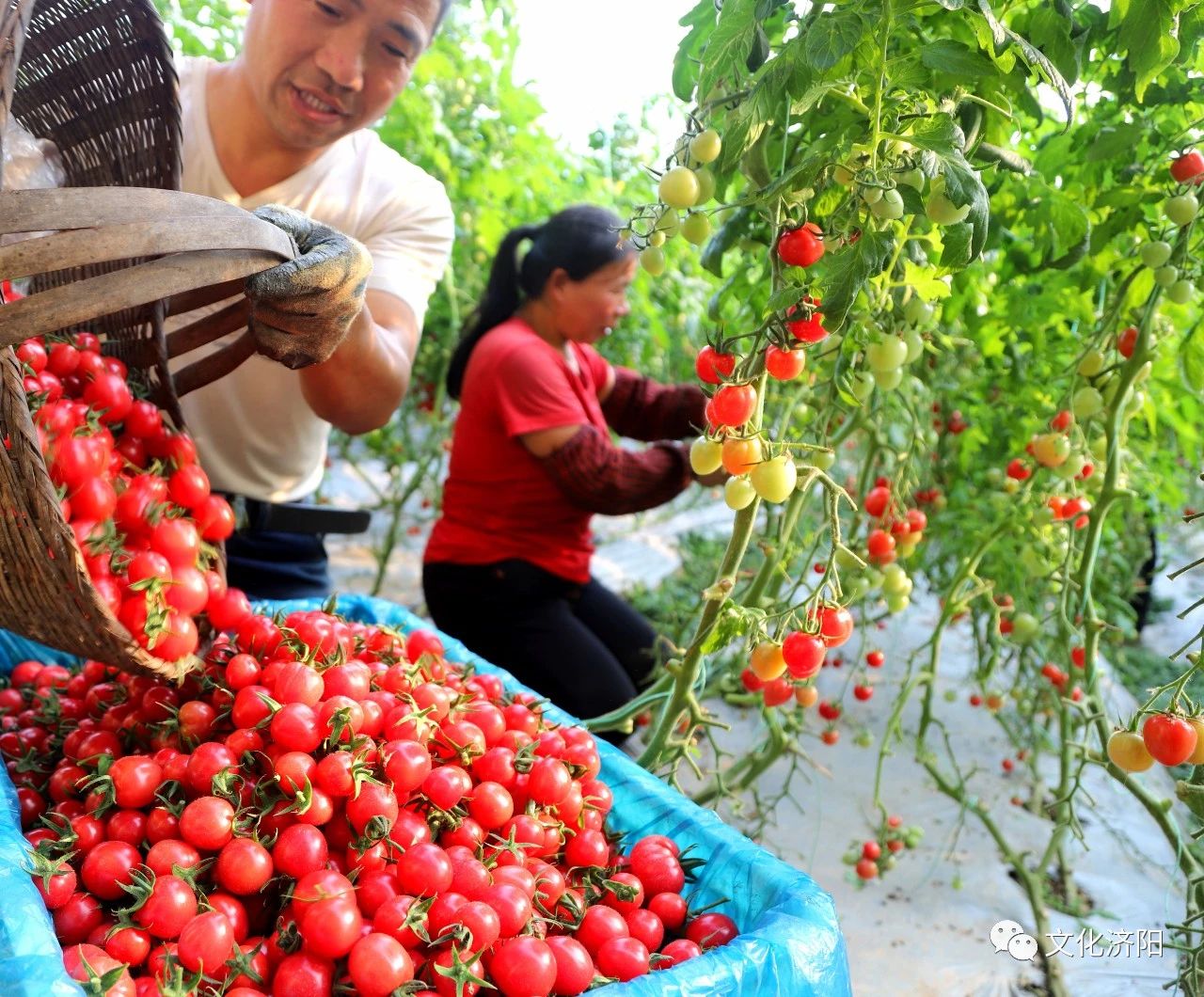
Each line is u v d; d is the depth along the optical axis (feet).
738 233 4.17
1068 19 3.37
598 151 10.87
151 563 3.11
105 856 2.74
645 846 3.29
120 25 3.24
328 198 5.19
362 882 2.81
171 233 2.45
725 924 3.05
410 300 5.11
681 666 4.00
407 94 8.75
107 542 3.10
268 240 2.77
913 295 3.90
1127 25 3.43
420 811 3.10
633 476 6.50
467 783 3.10
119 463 3.40
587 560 7.01
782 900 2.95
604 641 7.48
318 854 2.75
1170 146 4.27
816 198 3.50
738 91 3.28
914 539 4.96
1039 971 5.44
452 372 7.11
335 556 11.80
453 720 3.33
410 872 2.75
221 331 3.68
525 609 6.68
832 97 3.36
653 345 11.18
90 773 3.21
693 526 13.25
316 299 2.86
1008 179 4.26
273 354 3.03
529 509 6.60
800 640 3.25
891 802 7.23
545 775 3.19
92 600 2.77
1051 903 6.05
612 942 2.81
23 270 2.25
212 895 2.75
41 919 2.40
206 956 2.52
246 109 4.92
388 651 3.70
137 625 3.05
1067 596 5.10
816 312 3.10
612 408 7.88
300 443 5.66
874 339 3.81
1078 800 6.75
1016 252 4.89
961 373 7.22
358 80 4.50
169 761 3.06
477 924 2.61
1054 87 3.03
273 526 5.60
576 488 6.38
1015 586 6.93
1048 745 7.22
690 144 3.27
